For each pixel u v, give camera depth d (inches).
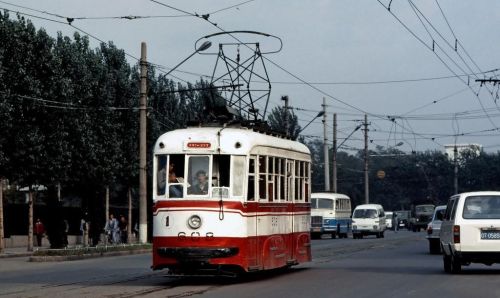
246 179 784.9
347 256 1284.4
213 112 892.6
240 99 1095.6
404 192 4653.1
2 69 1455.5
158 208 784.3
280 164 880.9
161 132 2010.3
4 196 2351.1
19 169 1557.6
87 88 1685.5
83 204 1882.4
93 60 1756.9
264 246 822.5
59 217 1691.7
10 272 1045.2
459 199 847.1
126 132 1891.0
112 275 924.0
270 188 846.5
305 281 804.0
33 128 1542.8
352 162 5270.7
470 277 832.9
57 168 1595.7
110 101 1781.5
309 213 990.4
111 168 1781.5
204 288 733.9
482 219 828.0
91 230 1910.7
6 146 1529.3
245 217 780.6
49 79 1562.5
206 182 778.2
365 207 2549.2
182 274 792.9
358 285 752.3
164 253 773.9
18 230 2090.3
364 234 2522.1
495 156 4419.3
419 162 4515.3
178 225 773.3
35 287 769.6
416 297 644.7
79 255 1366.9
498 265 1039.6
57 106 1577.3
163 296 658.2
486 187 4335.6
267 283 786.2
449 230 859.4
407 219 4087.1
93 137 1718.8
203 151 783.1
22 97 1499.8
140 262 1227.9
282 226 880.9
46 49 1555.1
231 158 783.1
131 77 1916.8
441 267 997.8
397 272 912.3
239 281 813.9
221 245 764.6
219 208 771.4
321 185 4709.6
